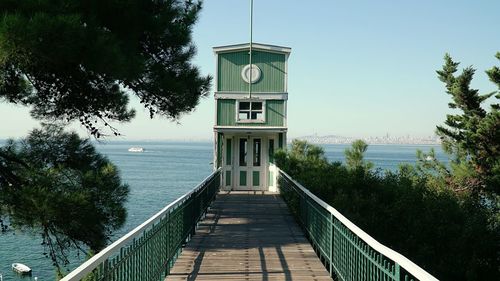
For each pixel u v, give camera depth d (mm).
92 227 12336
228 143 23406
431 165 21500
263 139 23312
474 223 12711
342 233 7320
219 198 20047
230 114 23234
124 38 12703
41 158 13375
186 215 10727
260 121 23094
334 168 15930
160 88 14242
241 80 23266
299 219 13383
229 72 23312
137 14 12898
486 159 18750
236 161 23328
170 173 113812
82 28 9188
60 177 12789
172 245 8695
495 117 17828
